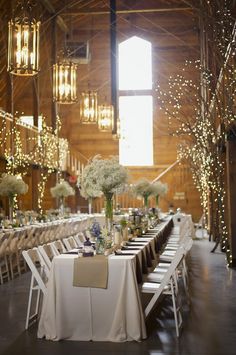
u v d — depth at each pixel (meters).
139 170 23.80
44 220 14.79
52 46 19.69
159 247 9.59
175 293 6.65
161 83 23.69
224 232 13.35
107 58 23.83
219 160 12.77
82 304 5.66
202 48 18.39
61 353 5.15
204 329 6.04
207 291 8.42
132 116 24.11
